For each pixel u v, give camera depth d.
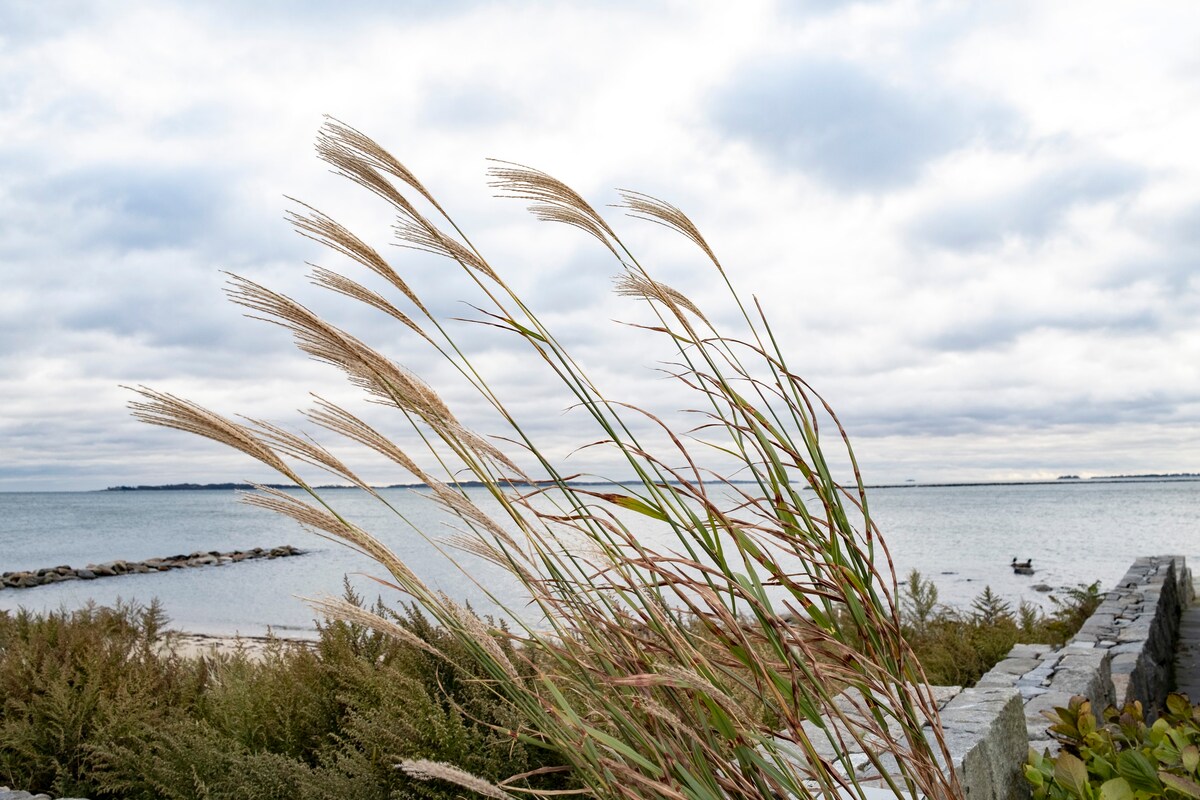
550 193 1.43
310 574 27.88
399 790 2.88
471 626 1.21
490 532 1.23
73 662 5.09
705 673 1.29
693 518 1.28
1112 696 6.31
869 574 1.38
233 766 3.49
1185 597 15.12
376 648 4.12
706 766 1.27
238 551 39.59
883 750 1.40
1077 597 11.77
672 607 1.36
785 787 1.31
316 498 1.14
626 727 1.27
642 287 1.55
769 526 1.38
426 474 1.23
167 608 18.06
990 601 9.75
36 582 28.27
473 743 3.00
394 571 1.17
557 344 1.31
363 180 1.29
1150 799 2.51
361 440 1.19
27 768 4.38
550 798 1.99
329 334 1.13
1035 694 5.16
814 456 1.42
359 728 3.26
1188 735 3.06
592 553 1.27
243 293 1.07
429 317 1.26
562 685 1.40
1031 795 3.17
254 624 15.19
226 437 1.06
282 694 3.98
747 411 1.39
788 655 1.29
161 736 3.93
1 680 4.91
